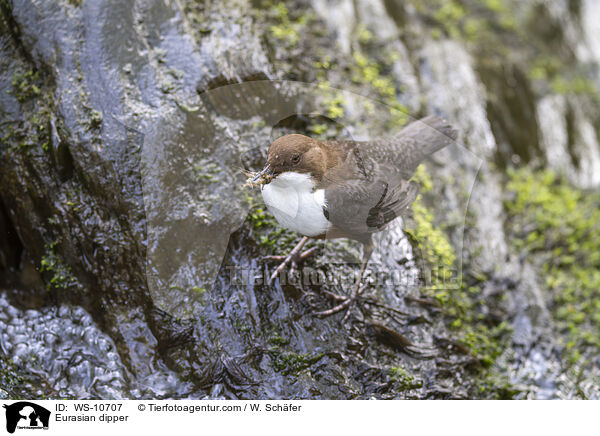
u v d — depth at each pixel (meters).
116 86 6.54
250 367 6.53
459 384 7.36
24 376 6.73
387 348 7.03
